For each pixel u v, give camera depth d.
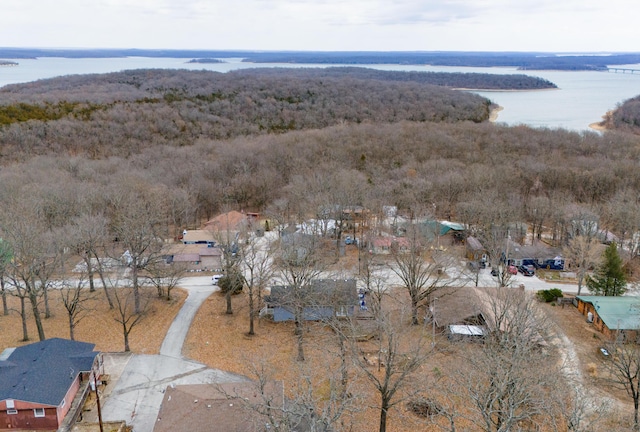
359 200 75.06
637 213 63.94
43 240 49.62
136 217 54.53
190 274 59.91
